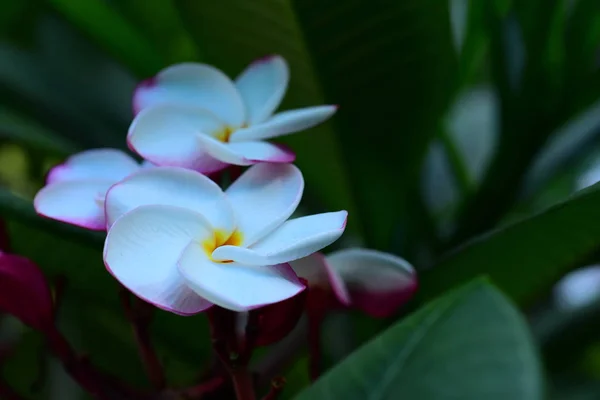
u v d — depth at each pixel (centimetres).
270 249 65
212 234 66
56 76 92
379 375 62
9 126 84
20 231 76
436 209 107
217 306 66
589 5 81
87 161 71
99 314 85
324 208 86
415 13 77
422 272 76
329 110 69
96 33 85
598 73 82
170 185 67
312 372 72
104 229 68
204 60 81
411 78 79
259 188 67
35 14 102
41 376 79
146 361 71
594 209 70
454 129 130
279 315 67
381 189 82
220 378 70
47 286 70
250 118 71
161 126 69
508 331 61
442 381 61
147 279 64
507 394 60
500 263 75
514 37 82
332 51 78
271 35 78
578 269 78
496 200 84
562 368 86
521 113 83
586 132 89
